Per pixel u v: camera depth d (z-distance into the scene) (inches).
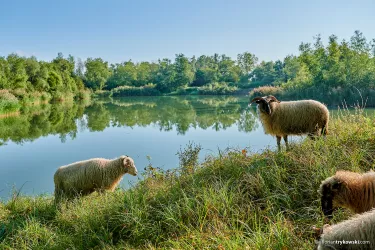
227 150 241.4
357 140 201.0
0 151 603.5
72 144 666.8
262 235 129.2
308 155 191.3
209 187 183.9
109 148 606.2
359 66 1229.1
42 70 2300.7
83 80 3836.1
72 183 253.8
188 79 3752.5
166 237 154.7
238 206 158.6
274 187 173.2
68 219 199.8
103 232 172.1
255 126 802.8
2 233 191.3
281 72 3654.0
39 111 1553.9
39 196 292.7
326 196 132.0
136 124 992.9
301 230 134.5
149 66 5004.9
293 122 258.1
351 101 1099.3
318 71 1391.5
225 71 4151.1
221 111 1318.9
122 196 207.3
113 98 2994.6
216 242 134.0
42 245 169.2
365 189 122.3
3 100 1403.8
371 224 79.5
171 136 721.0
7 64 2107.5
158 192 197.6
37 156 551.2
